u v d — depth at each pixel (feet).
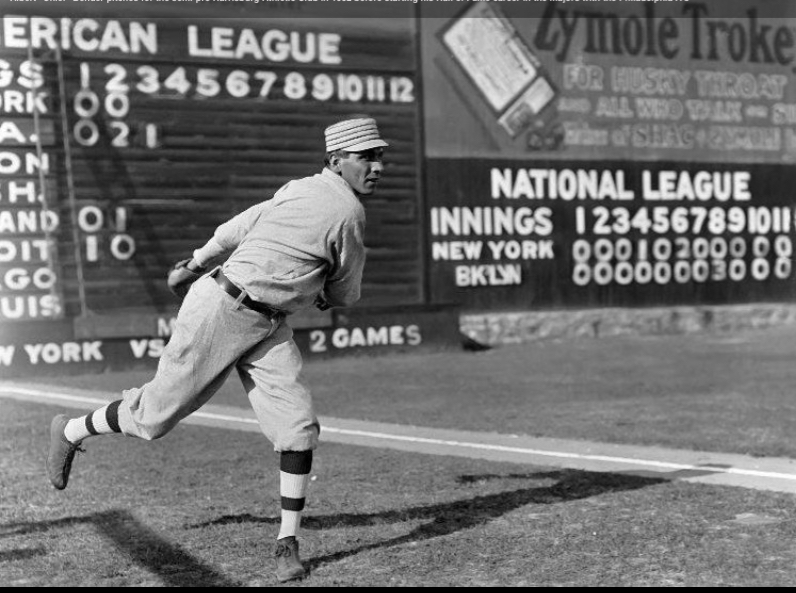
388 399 37.24
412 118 58.44
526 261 62.08
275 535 16.20
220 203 53.06
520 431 28.76
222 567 14.44
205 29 52.54
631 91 65.26
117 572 14.19
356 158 14.24
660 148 66.18
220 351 13.97
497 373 46.44
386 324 55.47
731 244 68.44
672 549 15.33
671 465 22.97
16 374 47.19
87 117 49.98
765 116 69.46
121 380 45.39
